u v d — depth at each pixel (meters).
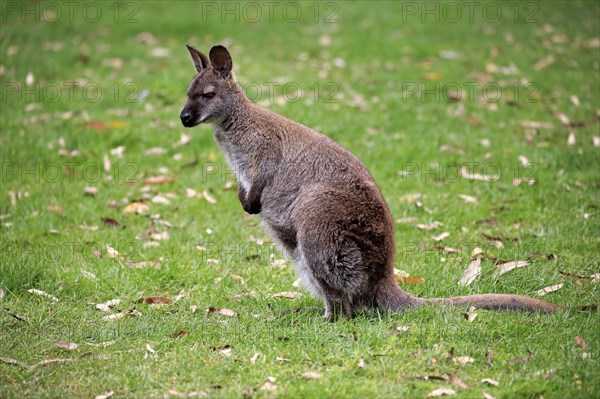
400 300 11.80
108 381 10.17
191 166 19.11
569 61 24.44
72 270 13.83
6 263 13.53
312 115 20.88
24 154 19.44
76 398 9.80
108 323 11.97
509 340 10.87
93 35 27.27
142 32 27.38
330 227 11.39
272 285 13.48
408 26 27.44
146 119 21.25
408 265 13.96
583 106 21.42
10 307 12.53
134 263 14.20
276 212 12.49
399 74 23.67
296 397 9.59
